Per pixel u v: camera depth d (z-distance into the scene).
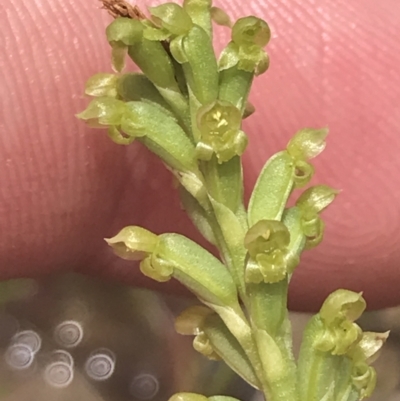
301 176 0.05
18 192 0.07
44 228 0.07
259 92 0.07
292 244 0.05
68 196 0.07
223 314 0.05
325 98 0.07
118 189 0.07
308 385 0.05
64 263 0.08
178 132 0.05
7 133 0.07
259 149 0.07
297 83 0.07
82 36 0.07
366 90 0.08
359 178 0.08
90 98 0.07
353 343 0.05
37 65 0.07
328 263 0.08
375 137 0.08
